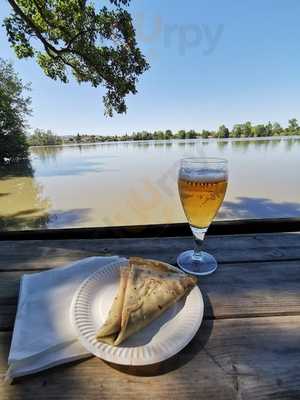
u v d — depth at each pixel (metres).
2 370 0.38
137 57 7.08
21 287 0.54
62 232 0.88
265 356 0.41
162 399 0.34
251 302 0.53
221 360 0.40
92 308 0.47
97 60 6.72
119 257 0.66
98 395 0.35
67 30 6.36
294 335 0.45
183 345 0.40
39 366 0.38
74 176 11.69
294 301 0.53
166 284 0.49
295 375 0.37
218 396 0.35
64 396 0.35
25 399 0.34
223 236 0.85
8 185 10.33
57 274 0.59
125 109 7.73
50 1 6.01
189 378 0.37
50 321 0.46
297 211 5.90
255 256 0.71
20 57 6.48
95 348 0.39
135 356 0.38
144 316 0.42
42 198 8.08
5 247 0.77
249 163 12.88
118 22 6.39
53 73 7.25
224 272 0.64
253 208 6.09
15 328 0.44
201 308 0.48
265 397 0.35
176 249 0.76
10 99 16.70
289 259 0.70
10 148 17.14
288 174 10.02
